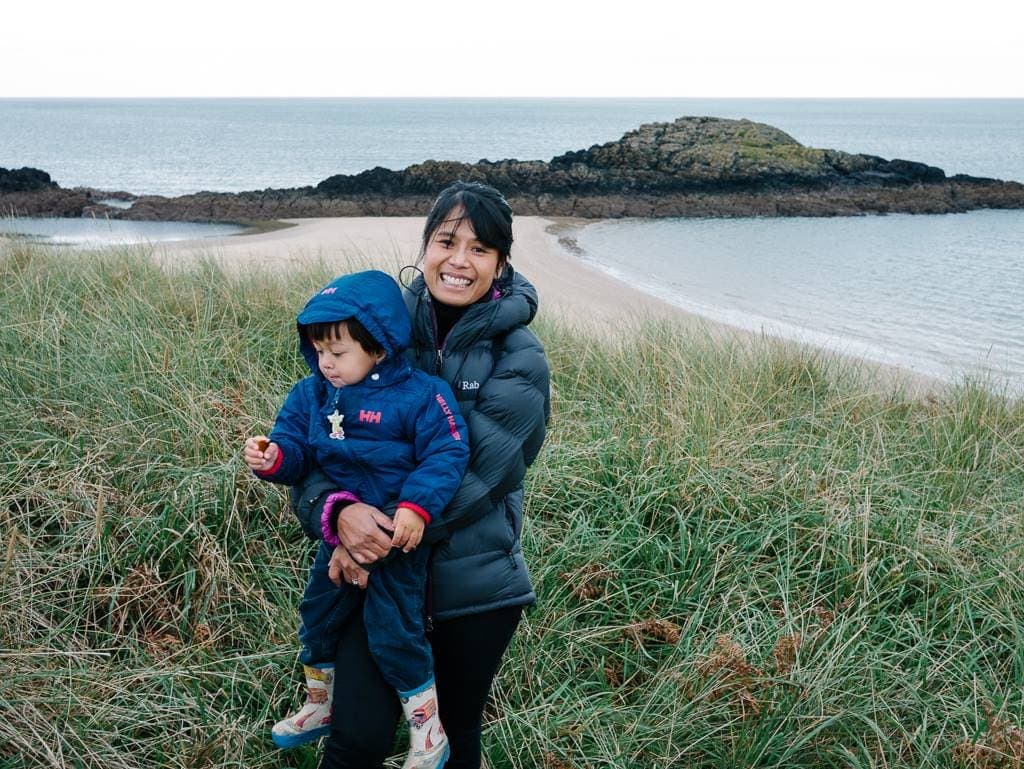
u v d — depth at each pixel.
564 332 7.35
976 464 5.29
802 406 6.17
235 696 3.05
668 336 7.20
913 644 3.57
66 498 3.76
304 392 2.37
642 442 4.73
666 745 2.96
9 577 3.23
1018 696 3.25
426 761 2.23
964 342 14.01
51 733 2.67
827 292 18.55
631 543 3.96
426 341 2.37
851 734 3.03
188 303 6.38
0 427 4.14
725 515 4.21
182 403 4.41
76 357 4.84
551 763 2.82
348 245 20.14
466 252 2.25
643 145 40.97
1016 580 3.88
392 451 2.24
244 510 3.83
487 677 2.39
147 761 2.77
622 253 23.86
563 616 3.46
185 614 3.29
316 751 2.80
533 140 98.88
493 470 2.27
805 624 3.45
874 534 4.07
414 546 2.14
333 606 2.28
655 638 3.51
